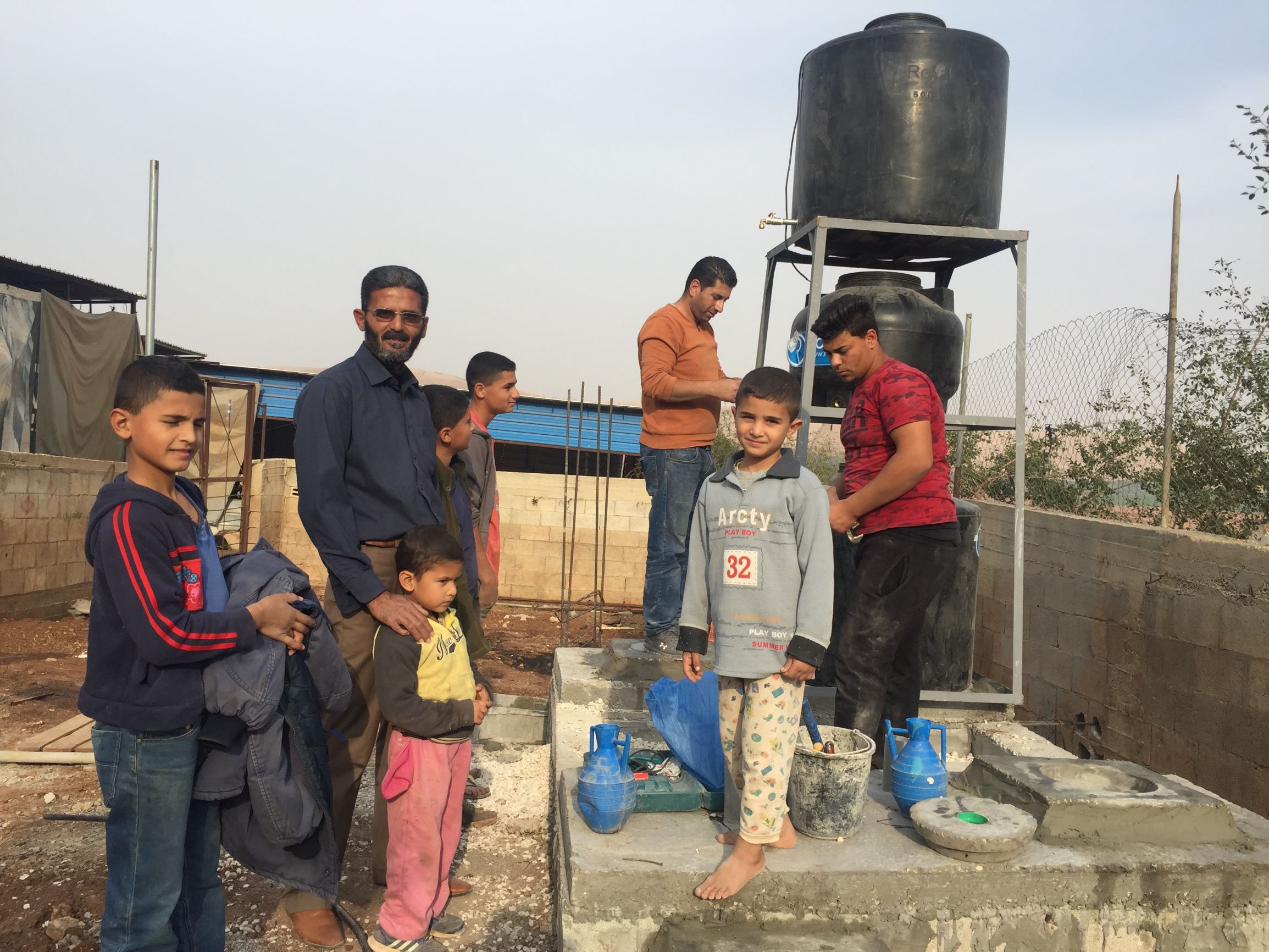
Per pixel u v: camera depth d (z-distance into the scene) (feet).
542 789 15.93
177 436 7.93
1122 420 23.61
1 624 31.42
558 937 10.56
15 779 16.29
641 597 43.45
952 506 12.92
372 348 10.98
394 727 10.32
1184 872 9.97
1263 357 21.57
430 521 11.32
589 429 55.67
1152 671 17.28
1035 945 9.83
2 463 31.76
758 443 9.58
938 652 16.83
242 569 8.65
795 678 9.38
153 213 50.34
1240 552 15.26
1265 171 20.75
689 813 11.10
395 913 10.27
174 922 8.50
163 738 7.86
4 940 10.75
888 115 16.43
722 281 16.33
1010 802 11.24
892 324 16.49
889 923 9.68
